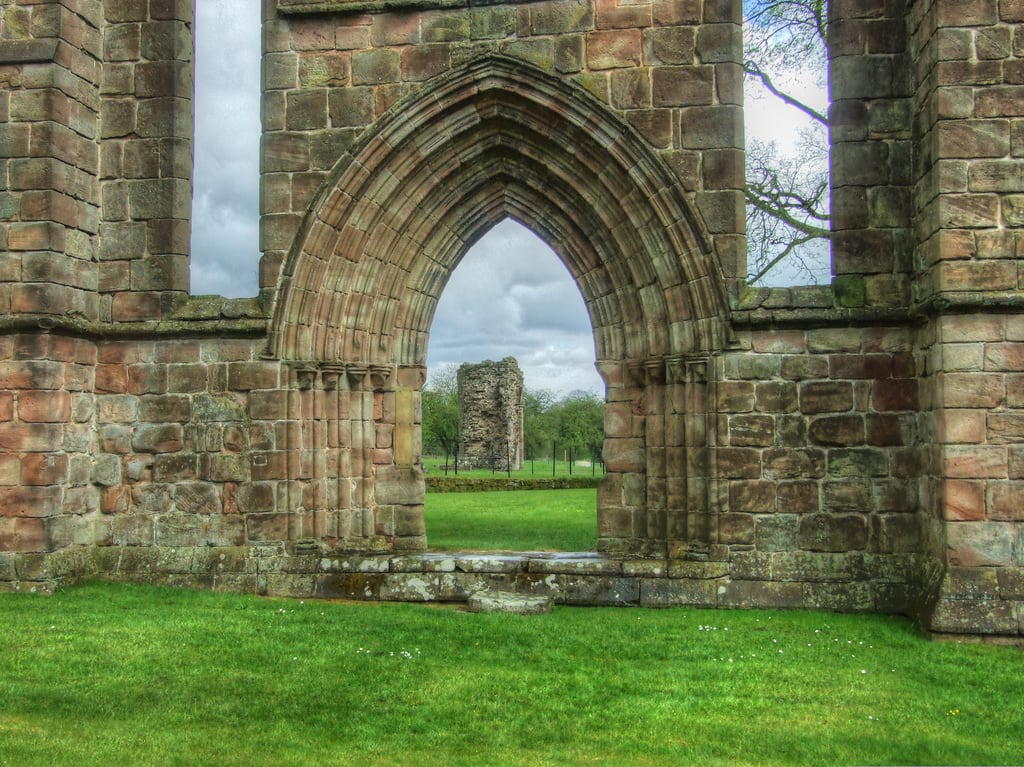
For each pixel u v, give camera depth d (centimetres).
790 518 1258
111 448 1386
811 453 1257
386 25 1380
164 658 956
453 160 1419
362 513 1431
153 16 1407
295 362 1366
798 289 1286
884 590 1227
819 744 729
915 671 938
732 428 1276
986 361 1084
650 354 1359
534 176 1433
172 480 1372
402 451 1469
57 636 1038
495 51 1352
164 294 1384
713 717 795
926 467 1184
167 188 1392
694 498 1297
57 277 1302
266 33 1395
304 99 1388
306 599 1327
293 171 1386
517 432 4053
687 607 1260
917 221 1217
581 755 707
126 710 794
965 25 1109
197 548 1362
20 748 702
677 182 1303
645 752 713
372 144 1369
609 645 1033
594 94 1332
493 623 1139
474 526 2053
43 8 1310
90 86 1385
